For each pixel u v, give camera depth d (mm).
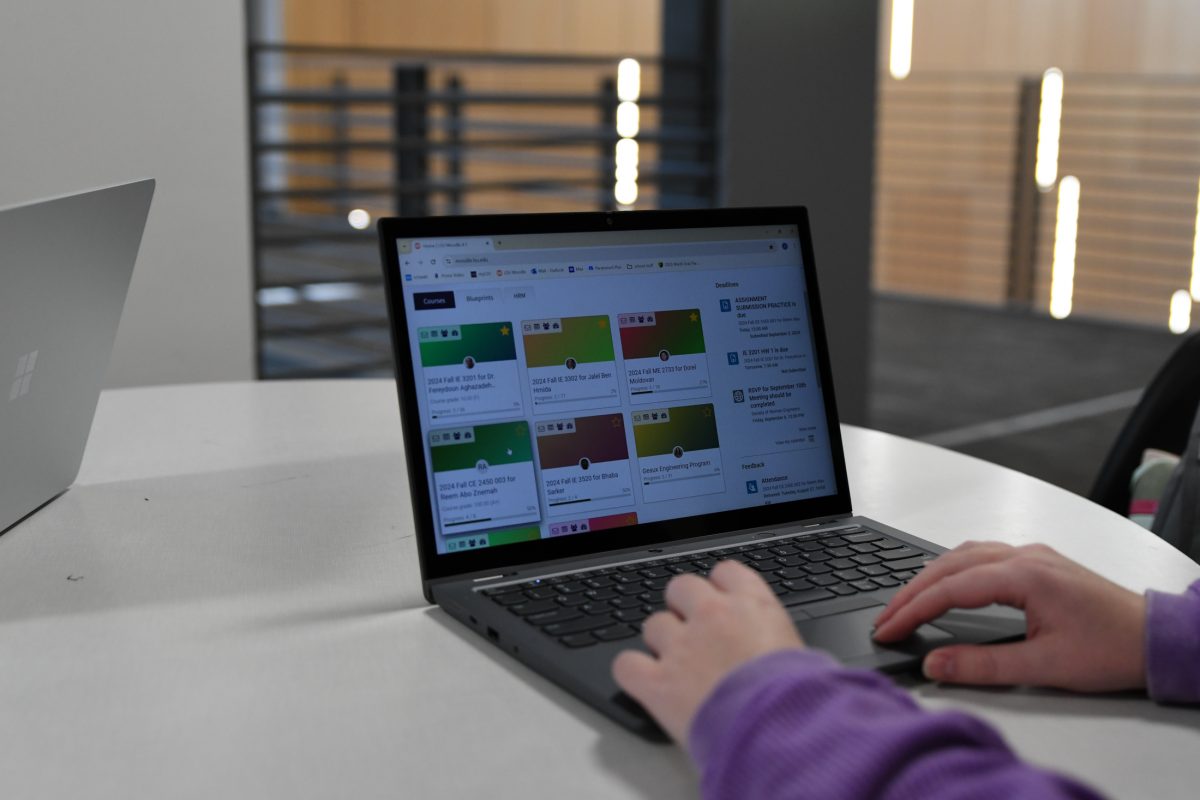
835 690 509
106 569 893
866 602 795
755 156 3244
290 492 1087
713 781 504
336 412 1380
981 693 697
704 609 612
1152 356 5250
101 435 1271
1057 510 1067
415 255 846
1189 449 1139
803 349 974
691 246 945
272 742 636
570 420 871
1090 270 6496
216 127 2244
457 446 834
